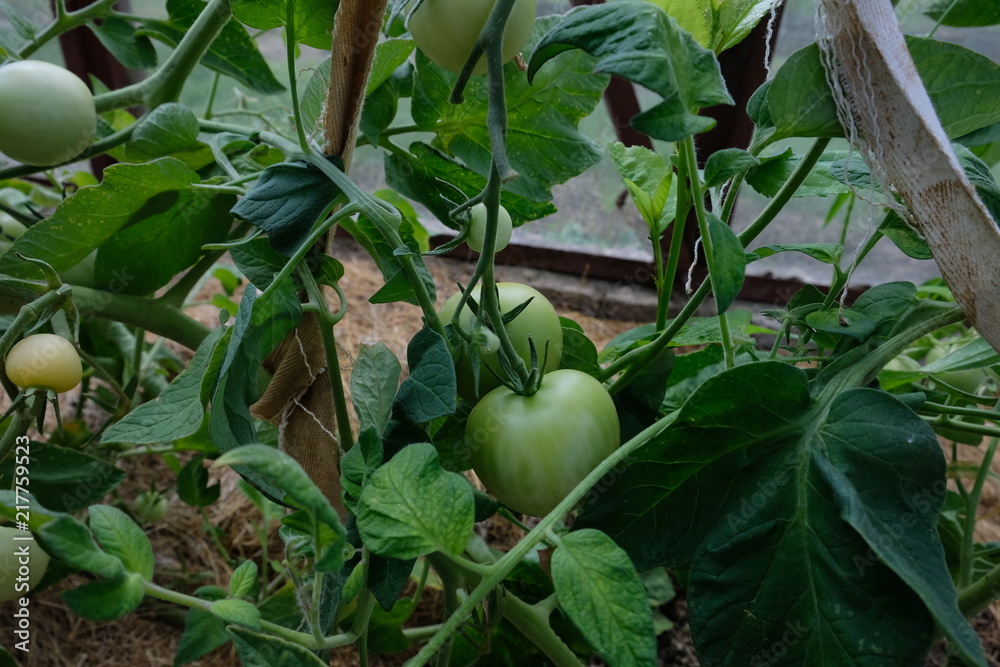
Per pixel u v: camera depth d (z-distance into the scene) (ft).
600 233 4.61
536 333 1.61
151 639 2.46
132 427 1.57
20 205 2.81
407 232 1.98
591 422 1.50
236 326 1.45
